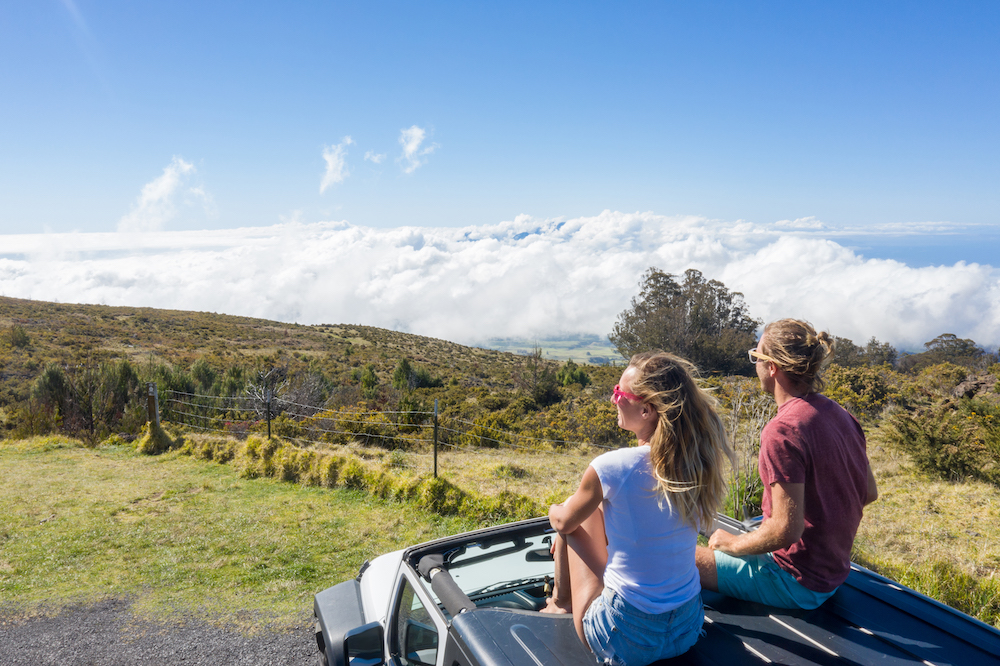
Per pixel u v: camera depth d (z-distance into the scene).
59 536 7.86
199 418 18.59
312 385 22.69
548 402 27.56
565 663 1.72
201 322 78.44
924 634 1.91
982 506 8.70
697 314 32.38
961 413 13.69
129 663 4.54
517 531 2.79
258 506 9.18
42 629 5.17
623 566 1.76
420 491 8.92
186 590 5.98
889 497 9.37
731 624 2.00
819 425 2.00
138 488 10.69
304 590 5.90
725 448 1.86
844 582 2.28
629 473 1.75
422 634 2.26
